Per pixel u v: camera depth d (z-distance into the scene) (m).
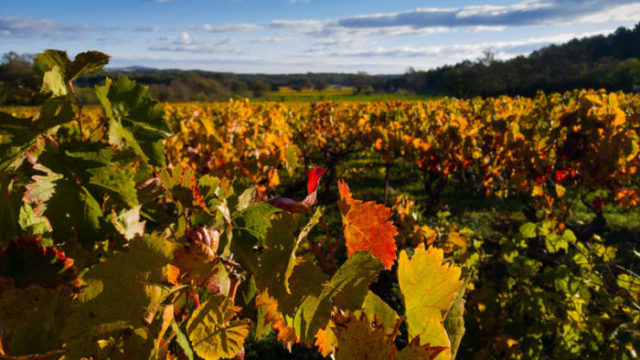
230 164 5.52
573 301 2.28
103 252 0.54
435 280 0.46
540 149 6.02
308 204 0.51
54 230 0.50
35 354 0.41
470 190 9.43
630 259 4.11
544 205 5.55
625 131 4.90
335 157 10.31
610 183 5.28
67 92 0.56
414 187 10.23
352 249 0.54
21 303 0.44
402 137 7.72
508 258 2.77
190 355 0.43
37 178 0.50
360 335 0.45
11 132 0.51
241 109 10.29
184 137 6.36
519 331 2.35
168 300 0.44
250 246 0.54
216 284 0.46
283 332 0.56
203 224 0.53
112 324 0.40
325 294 0.46
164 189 0.57
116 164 0.53
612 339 2.12
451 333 0.50
